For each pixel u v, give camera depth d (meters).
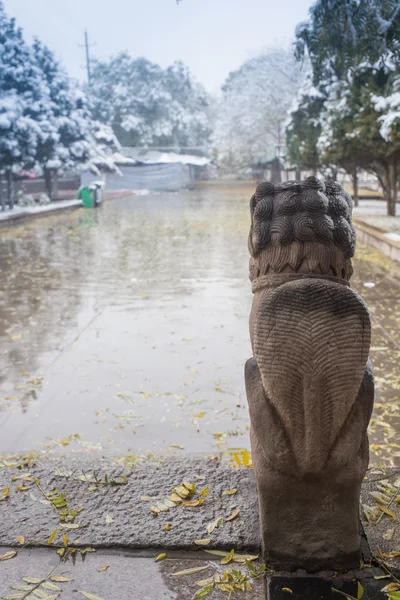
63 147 25.28
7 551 2.23
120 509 2.47
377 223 14.92
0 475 2.79
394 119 11.37
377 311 7.44
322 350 1.90
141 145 43.09
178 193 39.38
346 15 5.13
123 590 2.02
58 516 2.44
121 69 43.00
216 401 4.85
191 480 2.70
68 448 4.02
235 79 33.44
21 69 22.31
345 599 1.96
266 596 2.00
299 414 1.96
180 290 9.05
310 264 2.19
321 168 21.30
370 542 2.22
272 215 2.27
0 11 21.47
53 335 6.78
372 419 4.33
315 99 19.23
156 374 5.48
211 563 2.17
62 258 12.49
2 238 16.17
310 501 2.09
